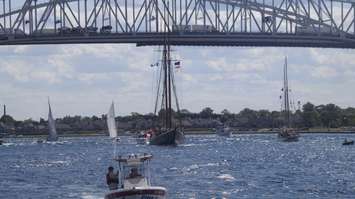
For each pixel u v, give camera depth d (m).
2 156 184.38
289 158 159.25
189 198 85.12
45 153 195.75
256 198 85.88
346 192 91.75
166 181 102.69
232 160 150.00
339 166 133.38
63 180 106.75
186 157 157.25
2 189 96.00
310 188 95.50
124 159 72.81
